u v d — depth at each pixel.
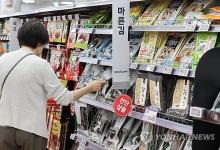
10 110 2.44
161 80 2.52
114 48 2.42
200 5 2.44
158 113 2.47
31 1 4.89
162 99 2.52
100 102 3.15
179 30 2.32
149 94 2.63
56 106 4.02
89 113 3.56
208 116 1.54
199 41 2.29
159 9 2.74
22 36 2.54
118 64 2.44
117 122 3.15
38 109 2.46
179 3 2.65
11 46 5.29
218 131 1.74
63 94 2.50
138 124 3.01
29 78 2.42
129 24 2.65
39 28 2.54
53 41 4.37
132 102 2.77
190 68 2.27
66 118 4.02
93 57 3.34
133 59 2.83
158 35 2.71
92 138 3.35
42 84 2.47
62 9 3.83
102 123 3.32
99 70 3.42
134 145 2.85
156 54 2.66
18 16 5.29
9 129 2.41
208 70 1.70
